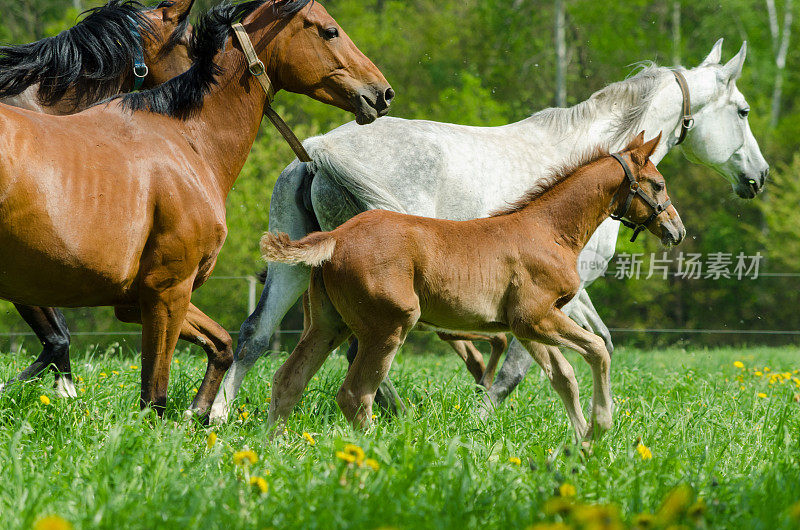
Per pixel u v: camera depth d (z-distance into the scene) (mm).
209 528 4402
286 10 7746
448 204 9375
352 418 7277
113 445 5629
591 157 8297
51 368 8859
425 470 5434
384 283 7164
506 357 10125
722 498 5305
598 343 7676
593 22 38844
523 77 41094
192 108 7434
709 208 41656
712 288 39062
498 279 7605
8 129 6031
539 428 8148
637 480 5258
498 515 4906
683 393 11070
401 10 41000
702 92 11477
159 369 7297
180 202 6973
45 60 7633
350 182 8820
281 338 28656
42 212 6109
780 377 13242
